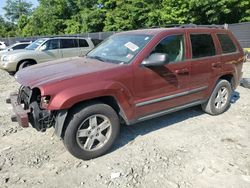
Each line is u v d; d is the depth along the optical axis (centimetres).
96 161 372
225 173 344
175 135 450
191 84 463
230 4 2192
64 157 382
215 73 503
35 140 434
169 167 357
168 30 432
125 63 387
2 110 589
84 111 352
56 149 404
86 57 465
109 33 2358
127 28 3133
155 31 431
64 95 329
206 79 490
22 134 457
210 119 521
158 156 383
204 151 398
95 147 377
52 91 328
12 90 817
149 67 397
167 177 336
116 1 3303
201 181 329
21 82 372
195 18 2425
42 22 5019
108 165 362
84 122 358
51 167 358
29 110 361
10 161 372
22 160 375
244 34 1405
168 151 398
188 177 336
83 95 339
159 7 2888
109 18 3300
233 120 518
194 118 525
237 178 334
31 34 5334
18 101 402
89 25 3697
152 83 405
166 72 418
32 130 472
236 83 569
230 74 545
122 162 369
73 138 352
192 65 455
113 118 379
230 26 1478
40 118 350
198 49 470
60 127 342
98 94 351
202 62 472
